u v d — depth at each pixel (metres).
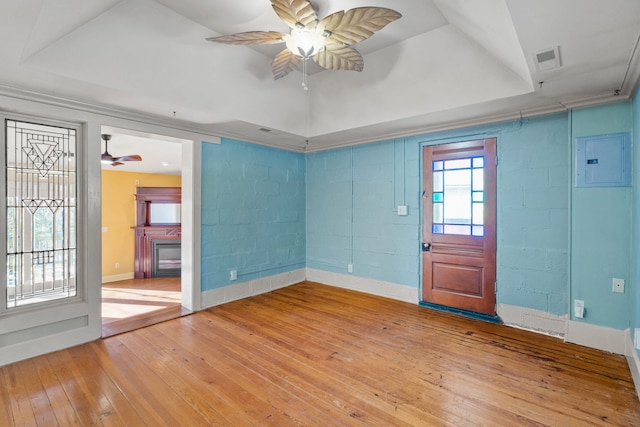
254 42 2.32
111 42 2.40
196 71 2.93
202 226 3.77
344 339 2.90
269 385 2.16
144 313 3.64
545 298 3.04
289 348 2.71
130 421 1.80
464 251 3.54
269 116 3.66
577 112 2.74
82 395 2.04
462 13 2.26
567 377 2.24
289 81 3.83
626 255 2.53
